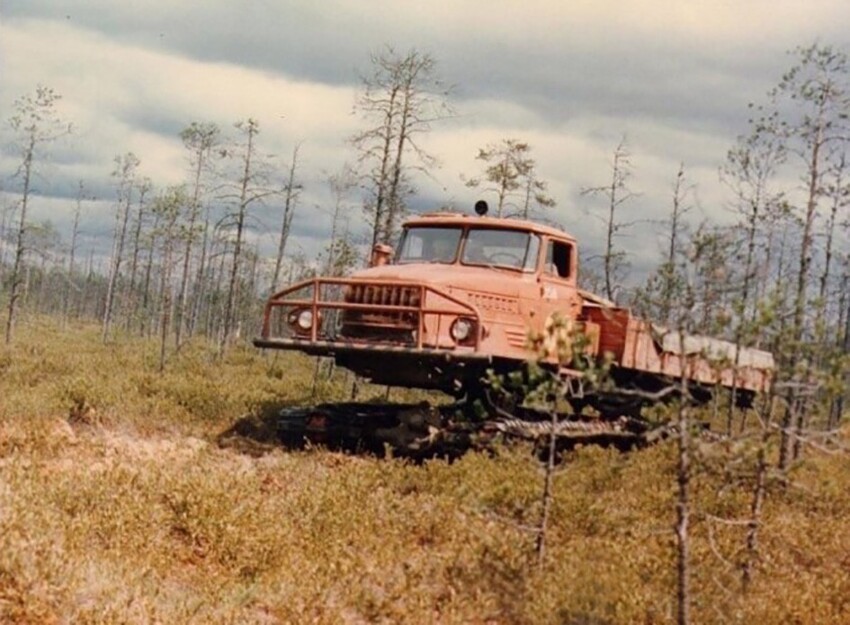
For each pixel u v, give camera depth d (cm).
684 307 677
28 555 657
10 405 1264
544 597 778
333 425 1379
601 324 1486
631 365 1489
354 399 1903
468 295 1345
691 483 1164
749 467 895
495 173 2661
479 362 1292
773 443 692
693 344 1512
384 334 1345
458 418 1380
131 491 904
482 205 1510
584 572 822
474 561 850
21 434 1130
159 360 2350
